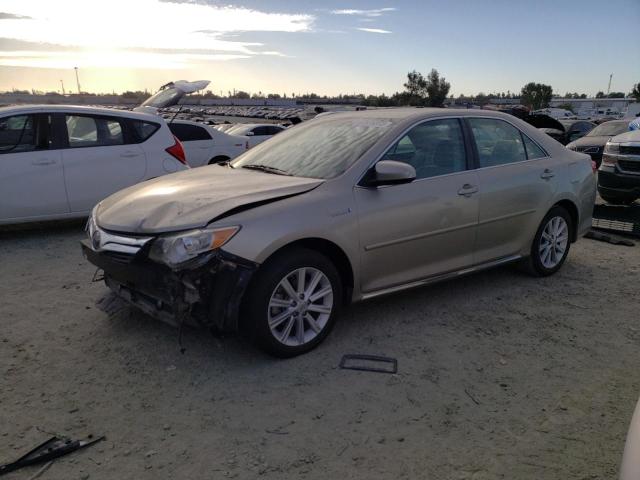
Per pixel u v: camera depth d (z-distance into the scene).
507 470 2.57
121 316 4.25
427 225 4.12
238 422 2.92
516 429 2.89
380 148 4.00
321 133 4.55
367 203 3.79
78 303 4.53
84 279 5.12
